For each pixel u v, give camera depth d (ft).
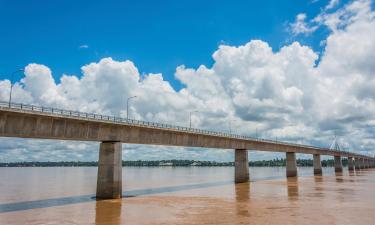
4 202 172.86
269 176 440.45
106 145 191.31
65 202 170.71
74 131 171.83
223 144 306.76
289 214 128.06
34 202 171.83
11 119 146.41
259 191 219.82
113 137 191.52
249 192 213.66
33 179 409.69
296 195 192.75
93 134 181.27
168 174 555.28
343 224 108.78
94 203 165.89
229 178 403.54
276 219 118.11
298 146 447.83
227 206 151.33
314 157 519.19
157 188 252.01
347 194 196.54
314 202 161.38
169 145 248.52
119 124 192.85
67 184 312.29
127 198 186.29
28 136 153.38
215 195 197.77
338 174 492.95
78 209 146.72
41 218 125.90
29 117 152.56
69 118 166.61
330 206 147.84
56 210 144.46
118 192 187.21
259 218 120.37
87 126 178.40
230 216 125.29
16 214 134.92
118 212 138.10
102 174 188.65
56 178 436.35
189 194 204.95
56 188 262.88
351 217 120.98
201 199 178.50
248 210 138.82
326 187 247.50
